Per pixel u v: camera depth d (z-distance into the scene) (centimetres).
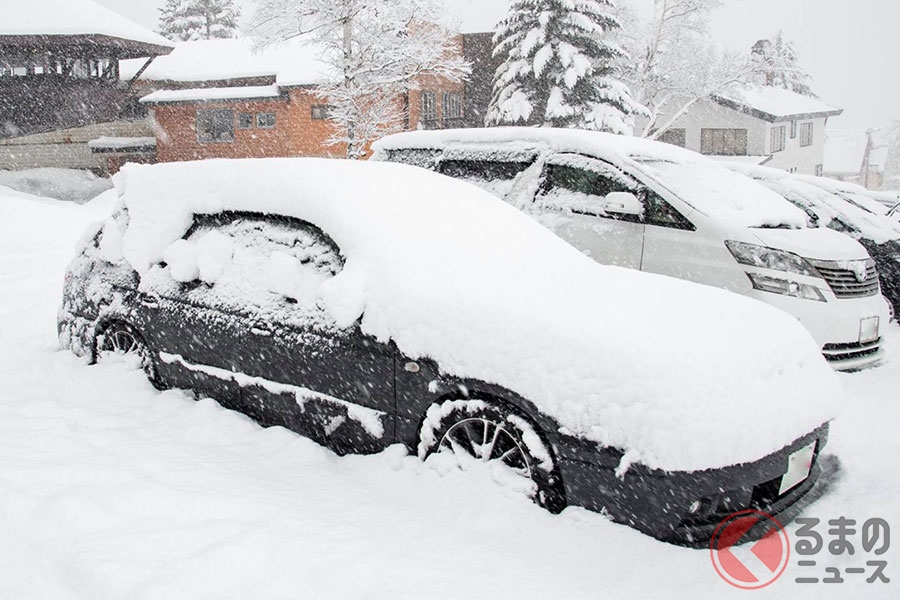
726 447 293
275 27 1889
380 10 1847
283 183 437
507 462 344
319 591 271
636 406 301
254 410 431
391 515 327
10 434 404
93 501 318
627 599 272
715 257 561
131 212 511
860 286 567
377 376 373
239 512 321
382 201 423
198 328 448
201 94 2912
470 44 3403
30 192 2555
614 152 625
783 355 344
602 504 312
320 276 405
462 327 350
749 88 3152
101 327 523
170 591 260
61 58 2712
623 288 385
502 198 675
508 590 272
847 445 437
